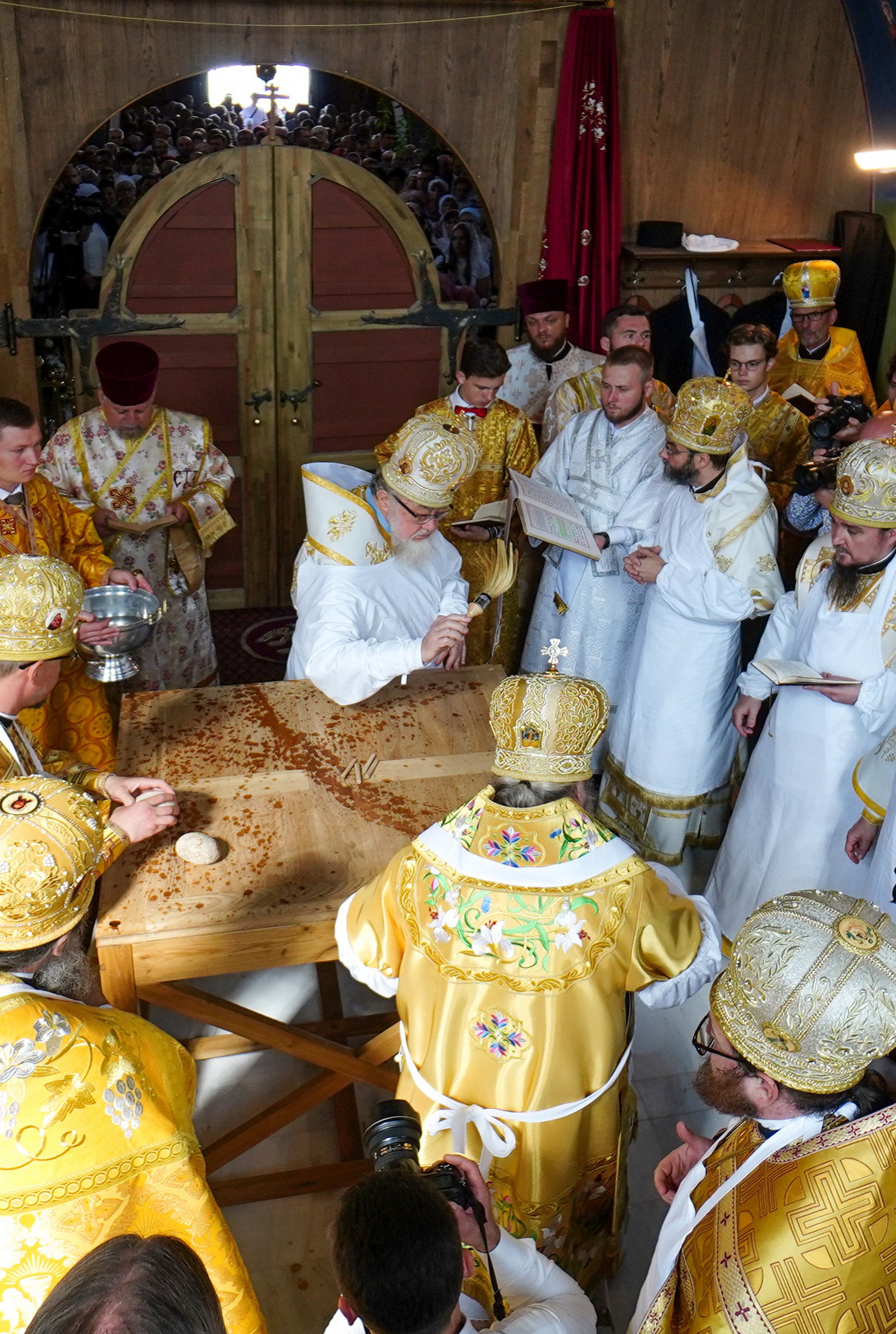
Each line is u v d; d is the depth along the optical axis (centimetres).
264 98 522
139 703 296
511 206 547
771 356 434
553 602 433
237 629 573
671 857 398
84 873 163
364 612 294
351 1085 304
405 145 598
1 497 340
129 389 405
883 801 288
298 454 570
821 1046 144
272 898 233
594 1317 171
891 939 146
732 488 350
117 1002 232
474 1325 164
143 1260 111
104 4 470
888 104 573
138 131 586
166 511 432
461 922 195
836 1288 141
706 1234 155
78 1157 150
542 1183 208
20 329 512
